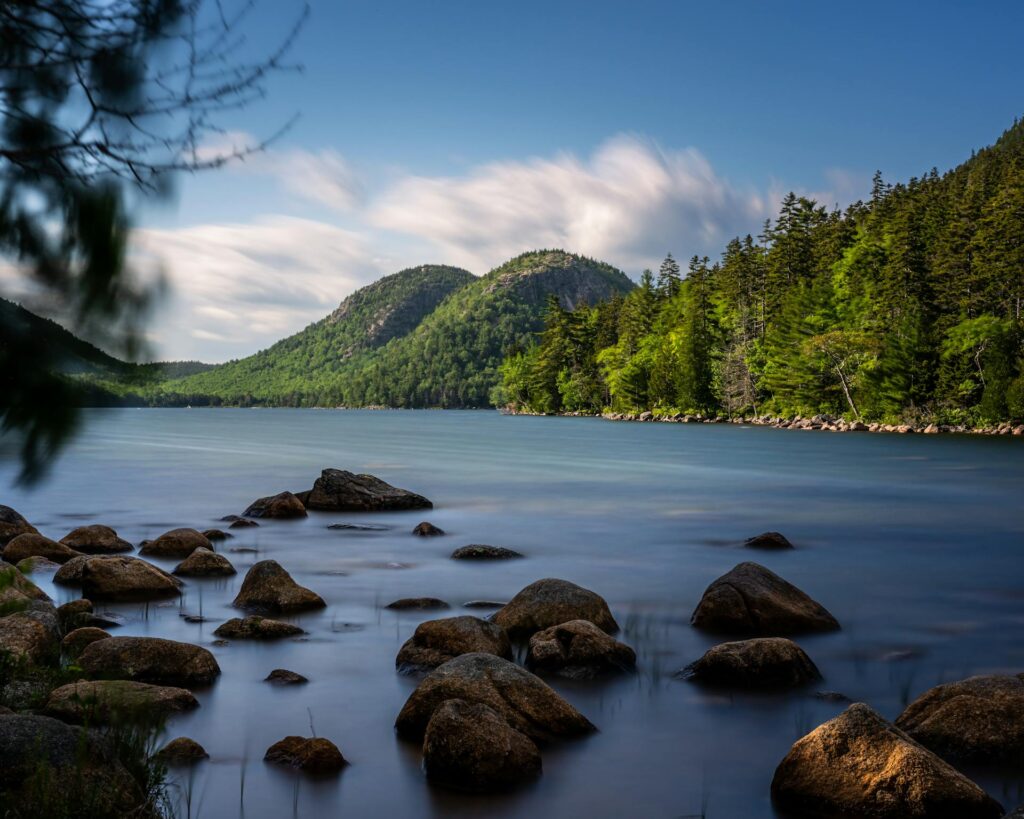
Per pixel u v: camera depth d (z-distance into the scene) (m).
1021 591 13.49
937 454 51.41
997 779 6.14
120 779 4.89
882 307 83.50
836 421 86.25
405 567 14.94
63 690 6.48
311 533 19.08
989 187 94.25
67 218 2.18
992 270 74.38
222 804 5.63
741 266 111.81
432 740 6.18
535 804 5.78
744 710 7.63
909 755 5.67
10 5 2.30
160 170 2.36
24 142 2.24
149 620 10.66
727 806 5.79
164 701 7.24
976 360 76.19
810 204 105.38
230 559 15.54
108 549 15.81
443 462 44.56
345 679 8.37
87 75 2.36
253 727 7.03
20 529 16.95
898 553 17.44
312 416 180.00
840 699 7.95
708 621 10.62
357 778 6.12
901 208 97.38
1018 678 7.30
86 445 2.08
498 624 9.71
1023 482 34.50
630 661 8.93
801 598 11.03
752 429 88.12
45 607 9.04
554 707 7.00
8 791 4.47
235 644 9.61
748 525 21.52
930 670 9.03
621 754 6.64
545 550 17.23
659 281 144.25
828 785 5.72
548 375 148.38
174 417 165.00
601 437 74.25
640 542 18.47
